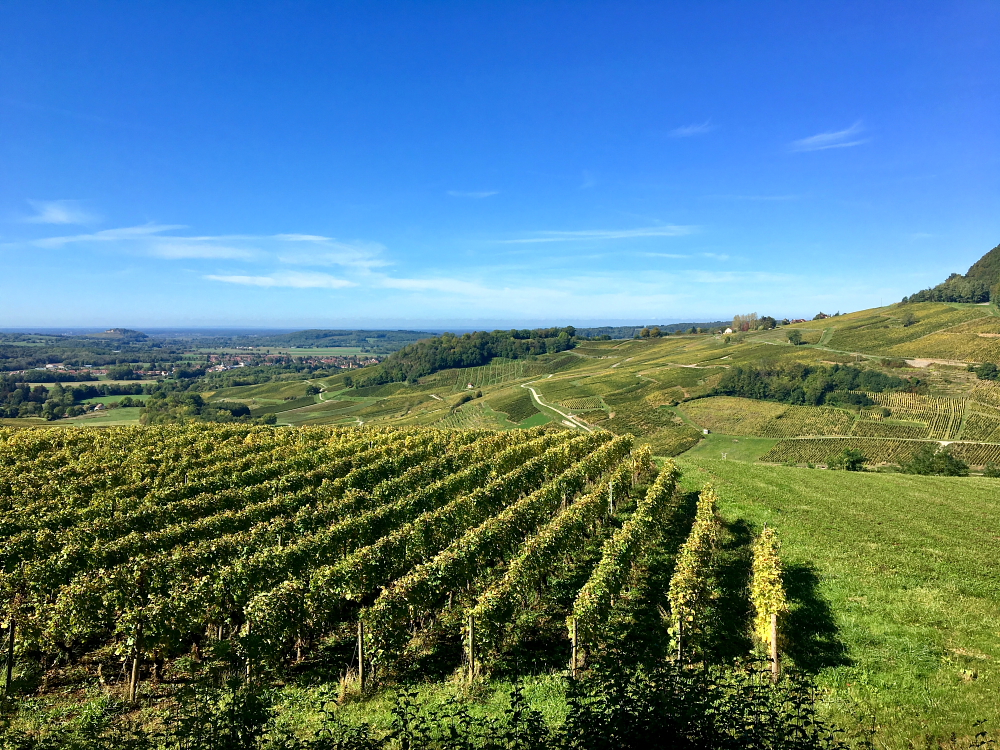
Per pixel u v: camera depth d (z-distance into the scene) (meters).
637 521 22.75
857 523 26.02
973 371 102.44
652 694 8.34
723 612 17.31
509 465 36.84
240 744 9.49
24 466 33.84
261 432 48.75
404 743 9.10
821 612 16.98
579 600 15.66
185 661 15.39
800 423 92.12
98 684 14.15
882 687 12.91
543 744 8.34
